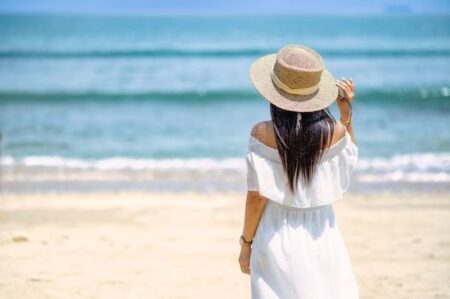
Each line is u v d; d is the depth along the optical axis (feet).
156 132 67.21
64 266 23.21
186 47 197.26
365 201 36.42
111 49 181.37
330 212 12.43
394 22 479.41
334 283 12.06
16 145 59.21
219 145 59.77
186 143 60.95
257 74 12.21
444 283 21.35
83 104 86.12
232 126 71.20
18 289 20.40
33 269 22.72
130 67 138.21
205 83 114.83
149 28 345.10
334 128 12.14
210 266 23.47
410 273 22.53
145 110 82.38
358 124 71.46
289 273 11.96
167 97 89.76
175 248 26.18
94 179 42.93
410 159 50.62
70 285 20.90
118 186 40.78
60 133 65.92
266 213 12.34
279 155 11.98
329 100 12.02
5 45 202.80
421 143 59.77
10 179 42.88
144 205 35.14
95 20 512.22
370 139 62.18
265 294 12.05
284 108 11.87
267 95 11.96
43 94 89.35
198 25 399.85
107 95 89.51
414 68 141.49
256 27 365.40
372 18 640.58
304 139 11.88
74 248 25.95
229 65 142.41
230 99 89.97
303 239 12.09
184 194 38.19
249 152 12.17
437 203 35.86
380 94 88.79
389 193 38.91
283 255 12.03
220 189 39.91
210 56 163.84
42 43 214.69
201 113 80.28
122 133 66.39
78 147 58.59
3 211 33.58
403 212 33.53
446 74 130.82
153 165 48.52
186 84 113.50
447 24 428.56
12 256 24.48
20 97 89.20
